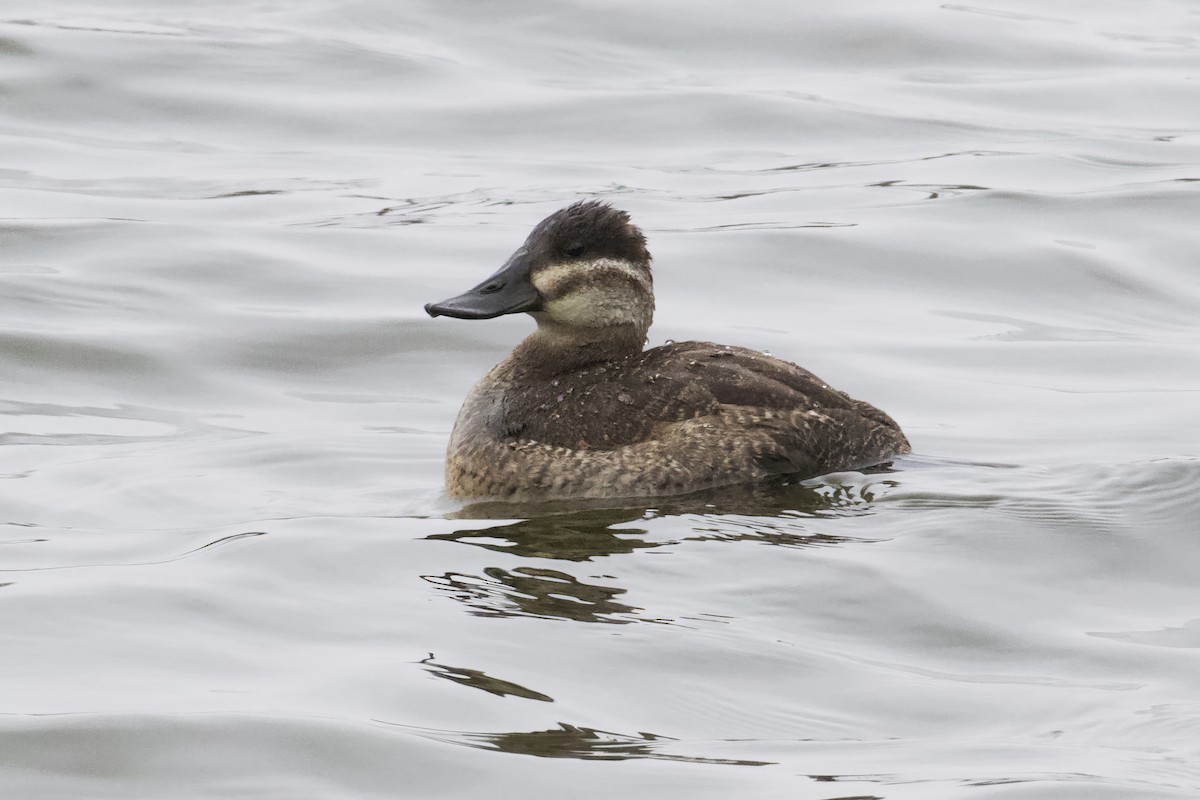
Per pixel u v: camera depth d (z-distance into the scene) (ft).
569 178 74.64
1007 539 37.17
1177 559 36.55
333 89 84.89
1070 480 40.93
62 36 88.74
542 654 31.19
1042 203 69.62
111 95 82.74
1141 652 31.94
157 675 30.22
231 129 80.43
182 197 71.10
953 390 52.13
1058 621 33.35
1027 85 86.53
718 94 83.66
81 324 56.95
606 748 27.81
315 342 56.59
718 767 27.20
